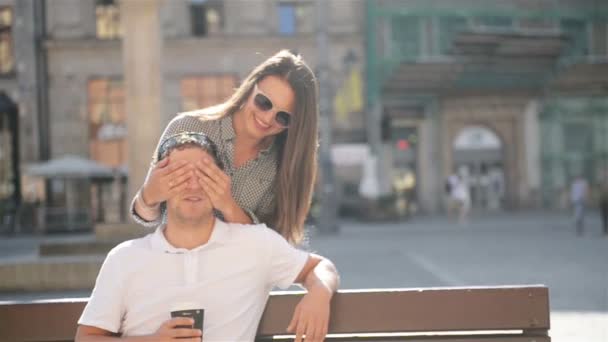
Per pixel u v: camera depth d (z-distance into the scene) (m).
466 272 11.48
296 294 2.48
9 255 16.66
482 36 29.25
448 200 30.53
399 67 29.14
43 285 9.33
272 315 2.47
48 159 28.66
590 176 32.09
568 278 10.63
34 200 27.31
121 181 27.92
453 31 30.17
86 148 28.66
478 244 16.84
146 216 2.38
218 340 2.21
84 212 26.14
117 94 28.77
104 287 2.19
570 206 31.72
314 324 2.26
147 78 11.48
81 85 28.66
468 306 2.50
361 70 29.62
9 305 2.46
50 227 25.55
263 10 29.05
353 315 2.48
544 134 31.89
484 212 31.25
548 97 31.66
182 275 2.22
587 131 31.95
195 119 2.69
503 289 2.52
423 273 11.40
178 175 2.15
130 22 11.48
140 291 2.21
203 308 2.21
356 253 14.98
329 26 29.42
